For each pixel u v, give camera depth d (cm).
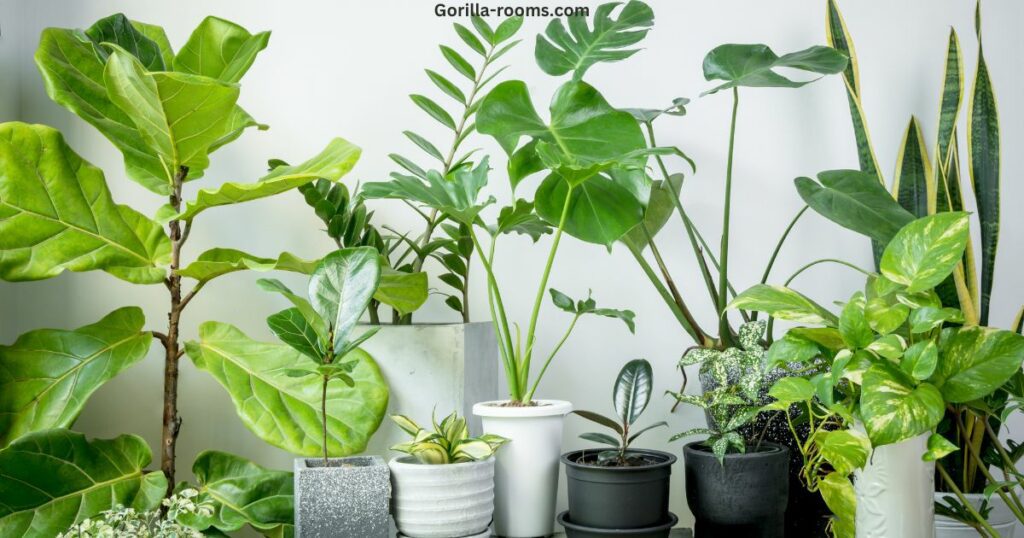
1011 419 151
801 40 151
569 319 147
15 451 108
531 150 113
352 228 127
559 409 119
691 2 150
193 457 141
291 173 115
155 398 141
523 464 117
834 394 109
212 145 120
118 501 112
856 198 122
